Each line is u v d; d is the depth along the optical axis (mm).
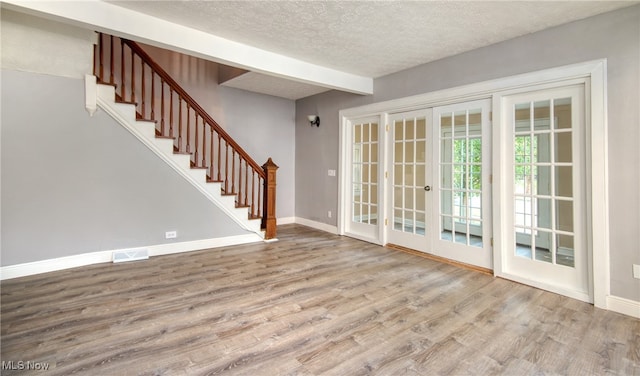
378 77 4699
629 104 2594
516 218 3371
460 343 2156
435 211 4141
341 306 2693
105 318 2412
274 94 6090
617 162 2660
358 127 5246
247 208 4824
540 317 2545
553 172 3100
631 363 1954
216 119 5559
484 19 2861
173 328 2289
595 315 2596
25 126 3223
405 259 4070
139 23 2803
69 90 3438
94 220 3662
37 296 2779
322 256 4172
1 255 3156
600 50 2729
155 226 4078
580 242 2928
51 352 1964
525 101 3264
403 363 1926
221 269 3600
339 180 5445
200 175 4375
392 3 2598
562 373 1858
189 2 2627
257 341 2141
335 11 2740
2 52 3076
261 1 2592
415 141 4355
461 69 3717
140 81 4844
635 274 2582
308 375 1801
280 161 6375
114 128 3738
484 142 3611
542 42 3074
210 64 5488
